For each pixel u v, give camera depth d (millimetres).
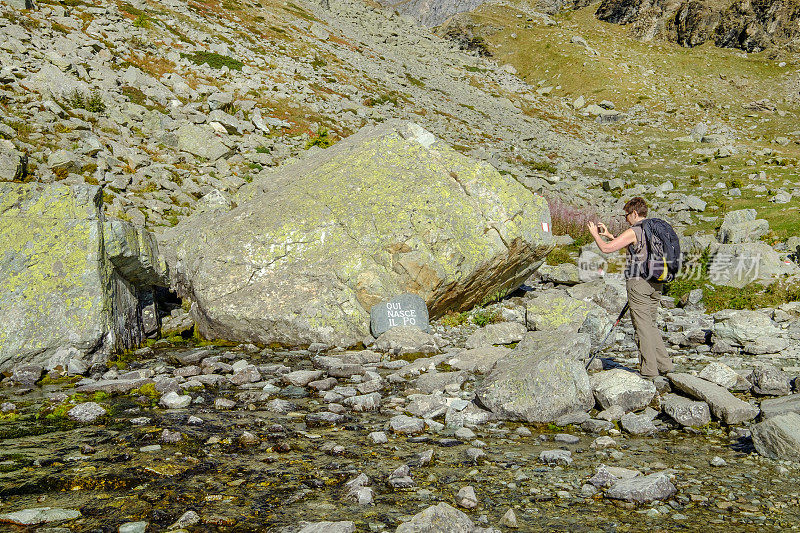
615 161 38781
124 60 30906
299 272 10898
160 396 7480
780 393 7523
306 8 71812
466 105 53531
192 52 38531
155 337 10938
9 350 8266
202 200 17219
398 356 9852
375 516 4223
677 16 96750
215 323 10789
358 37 68438
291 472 5070
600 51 90688
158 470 5023
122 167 18141
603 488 4809
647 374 7980
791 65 78875
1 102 18594
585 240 20922
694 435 6352
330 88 42688
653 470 5270
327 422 6559
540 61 87125
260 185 13922
